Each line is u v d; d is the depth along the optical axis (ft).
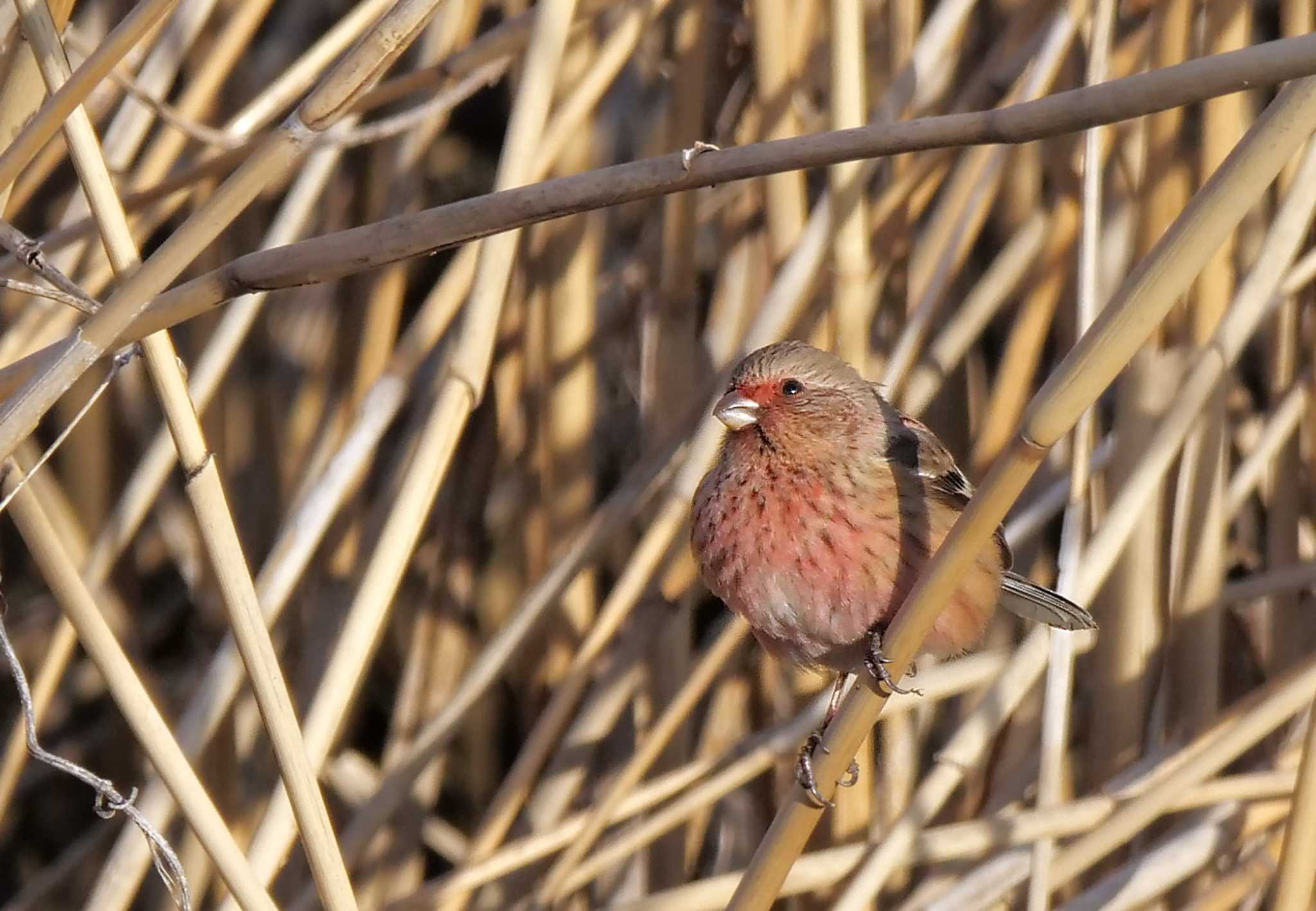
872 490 24.21
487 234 16.05
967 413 32.94
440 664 33.73
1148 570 28.32
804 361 24.97
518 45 27.73
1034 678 26.76
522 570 33.50
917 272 30.19
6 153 16.26
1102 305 28.58
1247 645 31.58
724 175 15.10
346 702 21.24
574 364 31.01
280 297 35.99
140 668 36.14
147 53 29.71
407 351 25.96
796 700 30.91
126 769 38.60
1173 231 14.71
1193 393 25.84
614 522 28.60
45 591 41.37
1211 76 13.23
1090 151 25.27
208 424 34.24
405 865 33.01
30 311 27.91
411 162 32.12
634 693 31.94
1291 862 20.16
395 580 21.53
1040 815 25.30
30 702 19.26
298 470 33.81
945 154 29.01
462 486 34.27
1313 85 13.88
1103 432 34.86
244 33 27.14
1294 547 29.19
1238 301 26.03
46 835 39.42
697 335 33.91
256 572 34.86
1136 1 30.35
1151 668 28.63
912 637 17.76
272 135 16.63
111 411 36.27
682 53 29.53
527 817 30.53
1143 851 27.84
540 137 23.97
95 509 35.70
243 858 19.61
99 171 18.58
